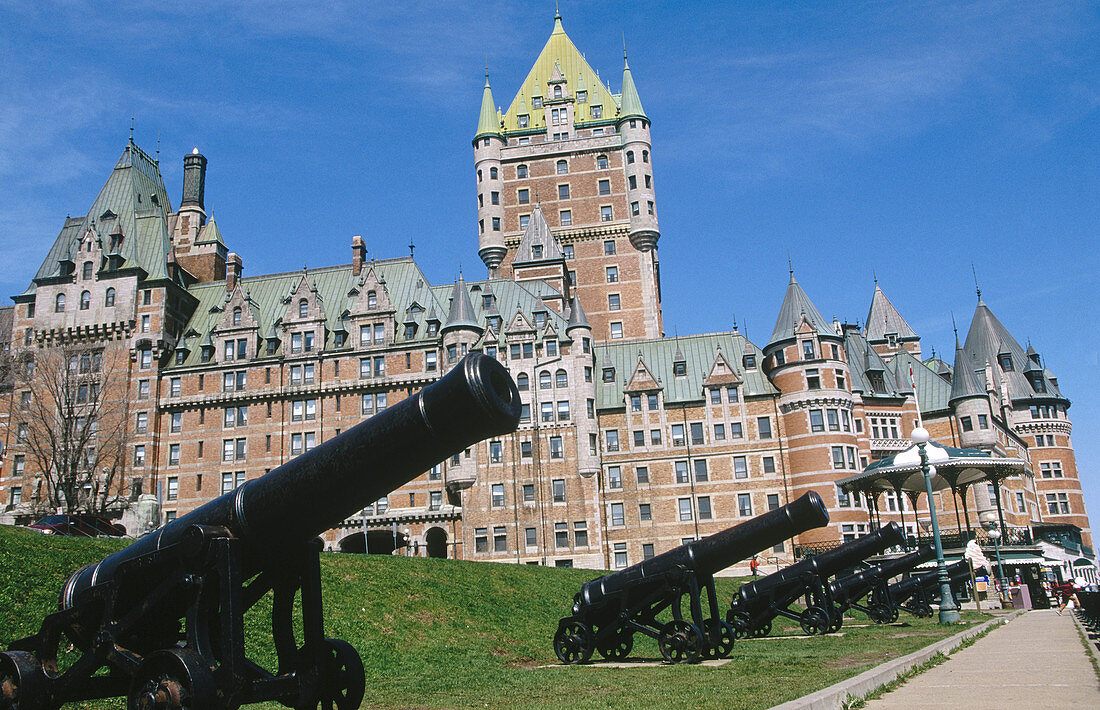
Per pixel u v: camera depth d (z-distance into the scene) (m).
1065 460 103.75
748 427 79.25
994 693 13.38
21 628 20.14
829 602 29.41
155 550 10.77
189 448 80.62
